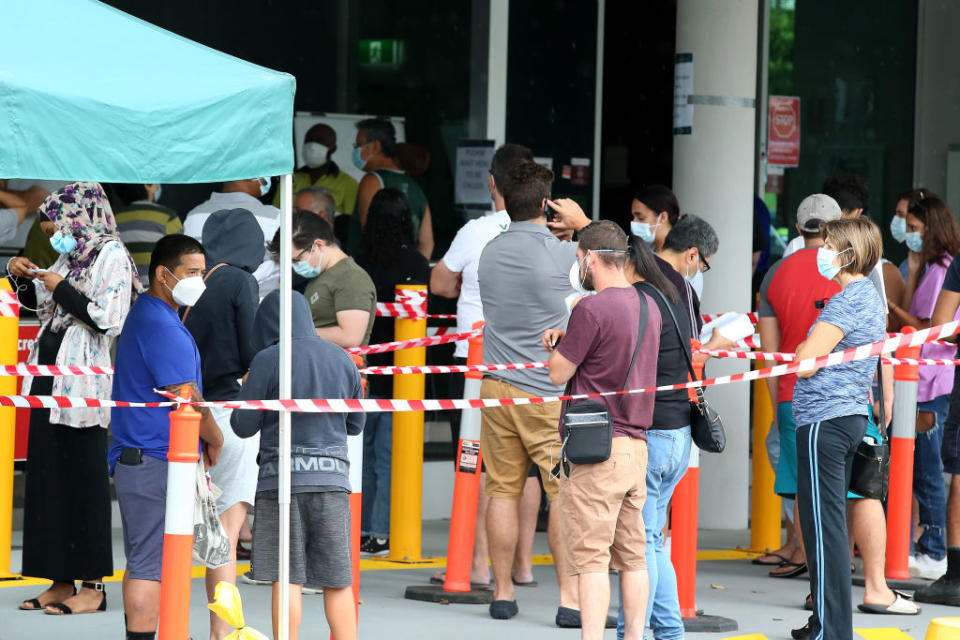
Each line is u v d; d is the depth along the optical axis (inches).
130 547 427.5
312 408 392.5
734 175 743.1
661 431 448.8
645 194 619.5
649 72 977.5
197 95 355.9
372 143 768.9
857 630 520.1
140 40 382.3
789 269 567.5
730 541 724.7
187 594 360.2
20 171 328.5
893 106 960.9
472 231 585.9
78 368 487.5
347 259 567.2
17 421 650.2
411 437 633.6
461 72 826.8
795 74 927.7
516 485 524.7
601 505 426.0
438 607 546.0
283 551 395.9
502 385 508.1
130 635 428.5
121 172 343.3
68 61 352.2
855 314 472.1
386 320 642.2
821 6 934.4
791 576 629.9
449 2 823.1
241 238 468.1
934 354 619.5
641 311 430.3
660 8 973.8
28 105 328.8
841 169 947.3
